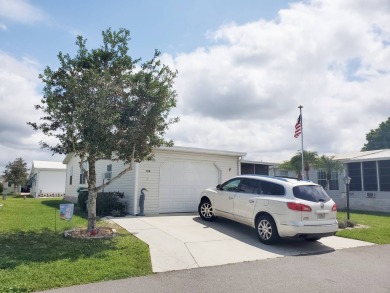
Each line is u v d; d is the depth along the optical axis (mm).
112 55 9555
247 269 6551
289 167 24734
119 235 9055
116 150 9180
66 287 5270
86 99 8445
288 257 7617
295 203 8297
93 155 9062
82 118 8258
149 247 7883
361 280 5965
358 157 22688
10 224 10648
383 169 21312
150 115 9070
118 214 12969
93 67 9016
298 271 6473
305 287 5527
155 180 14008
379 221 14578
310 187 8844
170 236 9141
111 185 15914
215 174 15914
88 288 5250
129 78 9102
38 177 33406
